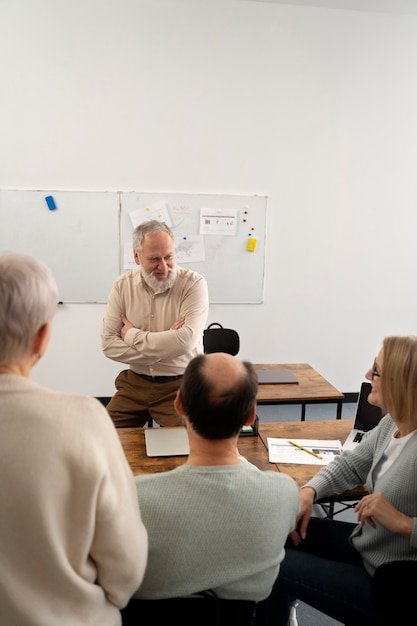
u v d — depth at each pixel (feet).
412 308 15.03
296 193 13.87
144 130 13.00
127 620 3.48
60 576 2.60
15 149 12.61
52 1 12.03
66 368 13.83
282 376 9.21
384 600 4.09
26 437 2.50
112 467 2.69
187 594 3.27
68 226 13.12
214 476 3.33
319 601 4.83
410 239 14.61
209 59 12.85
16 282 2.61
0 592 2.56
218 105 13.12
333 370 15.03
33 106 12.48
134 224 13.34
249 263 14.02
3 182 12.72
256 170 13.60
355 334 14.92
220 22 12.69
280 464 5.98
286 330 14.58
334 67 13.33
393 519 4.51
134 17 12.39
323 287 14.48
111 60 12.53
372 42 13.34
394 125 13.89
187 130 13.15
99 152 12.93
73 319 13.60
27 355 2.76
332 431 6.87
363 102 13.64
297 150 13.64
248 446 6.40
